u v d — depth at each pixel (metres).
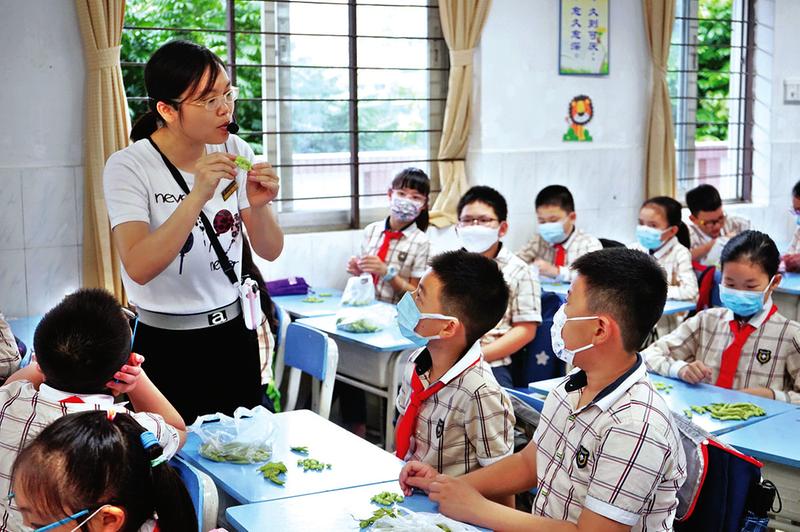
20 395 1.80
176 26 4.67
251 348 2.46
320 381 3.16
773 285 3.08
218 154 2.13
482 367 2.19
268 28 4.78
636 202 5.94
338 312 3.99
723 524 1.83
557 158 5.55
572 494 1.78
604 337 1.75
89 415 1.33
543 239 5.07
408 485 1.91
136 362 1.97
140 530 1.30
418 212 4.37
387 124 5.21
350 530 1.69
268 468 1.99
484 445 2.12
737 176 6.73
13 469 1.33
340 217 5.13
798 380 3.01
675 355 3.19
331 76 5.00
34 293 4.14
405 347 3.41
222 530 1.53
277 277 4.78
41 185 4.11
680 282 4.62
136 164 2.21
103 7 4.05
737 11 6.56
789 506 2.34
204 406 2.38
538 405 2.45
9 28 3.98
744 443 2.34
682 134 6.36
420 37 5.21
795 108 6.70
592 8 5.55
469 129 5.27
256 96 4.85
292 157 4.95
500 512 1.78
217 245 2.32
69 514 1.25
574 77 5.55
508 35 5.27
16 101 4.03
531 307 3.47
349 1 4.97
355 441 2.21
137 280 2.15
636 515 1.68
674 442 1.71
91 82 4.10
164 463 1.35
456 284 2.14
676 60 6.26
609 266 1.76
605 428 1.72
